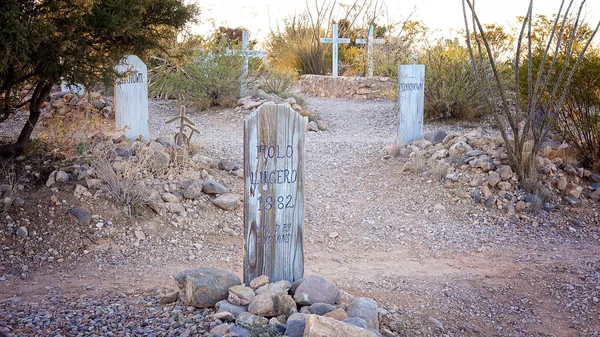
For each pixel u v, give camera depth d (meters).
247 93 16.88
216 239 7.43
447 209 8.84
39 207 7.19
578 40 11.42
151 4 8.19
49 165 8.13
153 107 16.11
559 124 10.60
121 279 5.98
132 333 4.30
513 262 6.91
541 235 8.08
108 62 8.05
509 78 15.09
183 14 8.58
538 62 10.48
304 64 24.20
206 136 13.06
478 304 5.68
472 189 9.19
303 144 5.05
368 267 6.71
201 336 4.16
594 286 6.09
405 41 20.62
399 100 11.72
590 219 8.70
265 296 4.50
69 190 7.56
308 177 10.27
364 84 19.92
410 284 6.09
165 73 16.03
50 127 11.42
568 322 5.41
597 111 10.16
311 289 4.71
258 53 17.09
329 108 17.91
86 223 7.07
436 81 15.61
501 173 9.25
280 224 5.07
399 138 11.81
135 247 6.90
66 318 4.64
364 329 3.90
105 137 9.36
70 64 7.45
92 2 7.34
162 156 8.69
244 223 4.98
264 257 5.06
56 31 7.22
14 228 6.82
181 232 7.39
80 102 13.10
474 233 8.05
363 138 13.75
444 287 6.04
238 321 4.31
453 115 15.72
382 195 9.47
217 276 4.85
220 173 9.37
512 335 5.11
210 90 16.23
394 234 7.98
